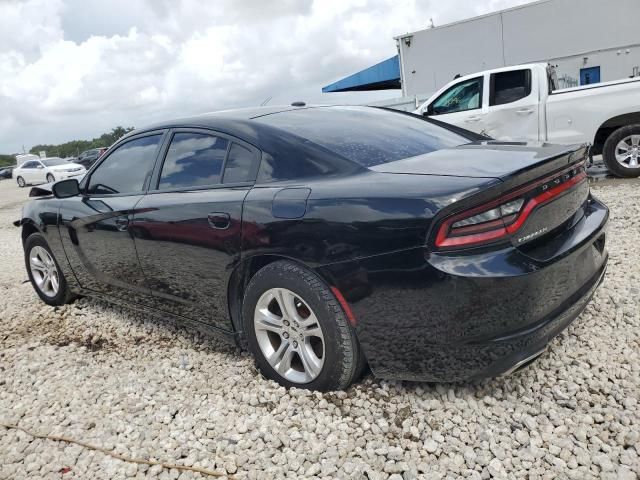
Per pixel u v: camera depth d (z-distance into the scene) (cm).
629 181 743
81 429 256
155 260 320
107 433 251
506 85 795
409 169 241
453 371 220
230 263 272
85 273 393
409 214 212
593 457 201
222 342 341
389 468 206
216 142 301
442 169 233
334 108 344
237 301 286
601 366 260
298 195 246
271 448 226
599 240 269
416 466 207
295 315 257
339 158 259
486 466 204
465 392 249
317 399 253
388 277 219
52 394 295
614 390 240
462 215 207
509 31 1368
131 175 349
